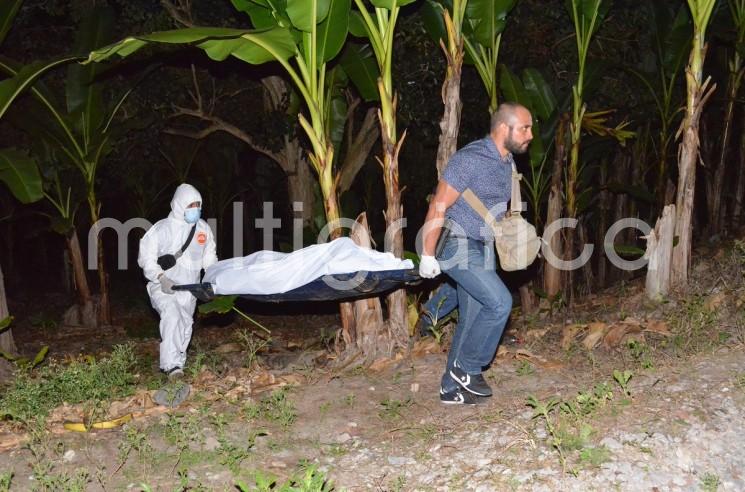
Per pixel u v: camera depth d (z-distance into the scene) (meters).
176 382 5.37
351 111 11.05
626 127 11.09
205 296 5.54
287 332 10.45
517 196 4.66
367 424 4.71
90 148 10.19
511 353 5.75
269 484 3.67
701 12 6.57
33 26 10.38
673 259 6.96
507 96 8.43
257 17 6.01
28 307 14.21
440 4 7.49
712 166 10.76
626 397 4.46
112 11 9.20
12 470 4.03
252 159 16.98
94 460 4.30
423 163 12.53
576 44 9.84
